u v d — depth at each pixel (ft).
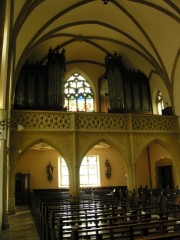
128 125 66.90
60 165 87.20
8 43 42.42
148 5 61.57
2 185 38.96
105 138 64.80
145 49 73.77
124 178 88.69
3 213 38.65
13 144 58.65
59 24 66.49
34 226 40.45
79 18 67.26
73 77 86.58
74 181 60.34
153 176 87.04
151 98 80.74
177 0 57.93
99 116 65.46
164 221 20.99
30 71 70.79
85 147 62.95
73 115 63.16
